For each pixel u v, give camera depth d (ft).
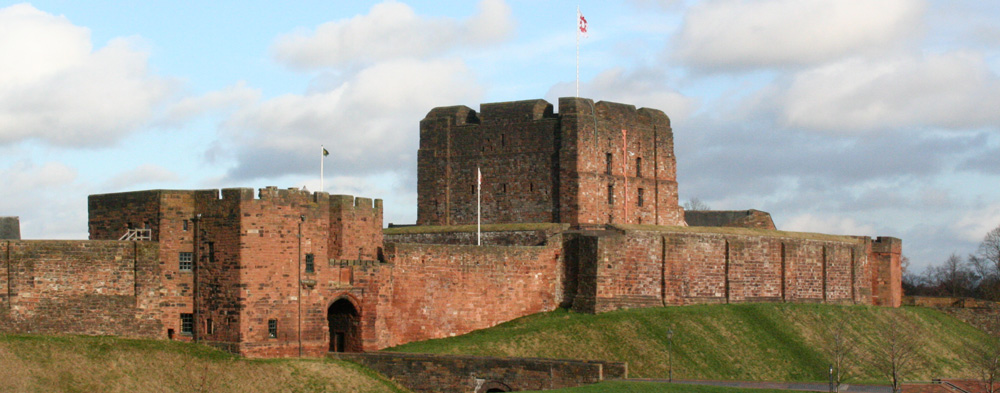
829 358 420.77
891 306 533.96
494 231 445.78
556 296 429.38
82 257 330.95
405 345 382.22
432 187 476.54
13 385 290.15
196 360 328.08
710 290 458.50
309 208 355.77
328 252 369.50
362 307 371.35
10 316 319.47
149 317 342.23
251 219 343.46
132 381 309.63
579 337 394.11
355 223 374.02
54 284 326.24
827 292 509.76
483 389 344.08
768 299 481.05
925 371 440.04
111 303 334.85
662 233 443.32
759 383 359.05
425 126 478.59
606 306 419.54
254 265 343.26
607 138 462.60
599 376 331.77
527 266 419.95
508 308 414.41
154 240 347.97
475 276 405.80
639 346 393.09
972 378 420.77
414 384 348.59
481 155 468.34
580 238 425.28
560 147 450.71
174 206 349.20
